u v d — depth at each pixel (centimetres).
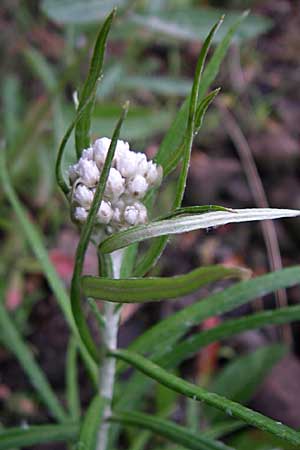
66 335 47
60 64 59
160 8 46
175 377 23
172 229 22
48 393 33
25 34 61
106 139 24
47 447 40
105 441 29
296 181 60
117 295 22
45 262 30
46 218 52
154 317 48
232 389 40
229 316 48
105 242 22
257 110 65
